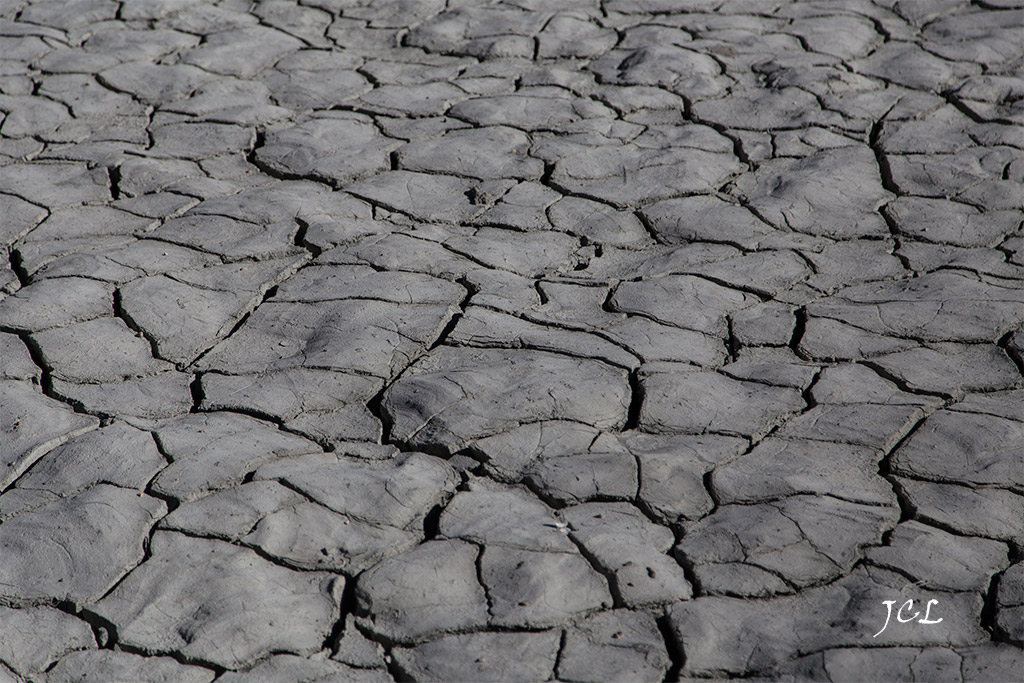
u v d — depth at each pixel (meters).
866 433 2.40
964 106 4.15
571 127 4.08
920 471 2.27
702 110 4.21
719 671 1.83
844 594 1.97
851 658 1.83
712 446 2.38
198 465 2.30
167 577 2.02
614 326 2.85
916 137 3.93
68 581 2.03
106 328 2.84
